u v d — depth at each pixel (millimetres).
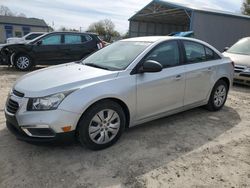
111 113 3775
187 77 4727
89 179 3115
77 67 4328
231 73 5785
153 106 4297
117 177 3172
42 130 3375
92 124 3625
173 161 3574
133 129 4590
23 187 2938
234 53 9516
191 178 3201
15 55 10789
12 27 51625
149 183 3076
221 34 18984
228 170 3402
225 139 4340
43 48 11062
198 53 5148
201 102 5273
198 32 18125
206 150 3922
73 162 3459
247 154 3852
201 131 4621
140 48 4391
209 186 3053
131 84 3916
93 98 3510
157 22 30594
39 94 3395
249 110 5984
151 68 3936
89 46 11969
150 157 3656
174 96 4598
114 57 4441
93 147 3691
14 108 3551
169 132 4523
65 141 3473
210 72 5223
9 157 3529
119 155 3674
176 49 4719
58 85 3484
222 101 5805
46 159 3514
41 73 4129
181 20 28391
